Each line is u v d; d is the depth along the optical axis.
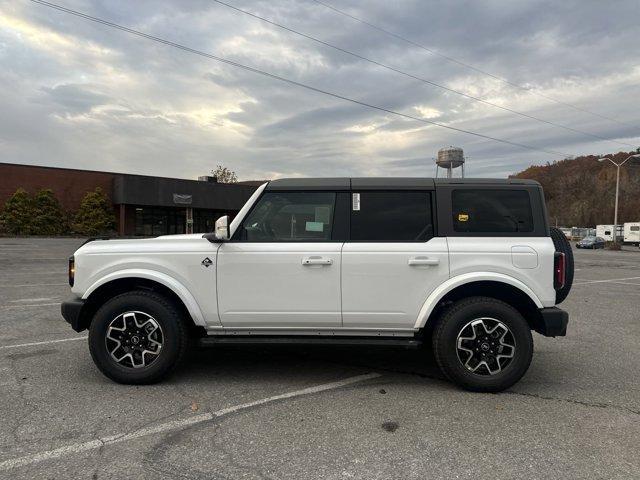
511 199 4.55
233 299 4.45
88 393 4.27
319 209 4.59
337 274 4.41
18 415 3.79
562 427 3.67
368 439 3.44
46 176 37.88
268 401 4.14
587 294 11.27
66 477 2.90
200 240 4.53
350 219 4.54
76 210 39.12
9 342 6.02
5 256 19.95
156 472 2.96
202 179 45.75
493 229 4.49
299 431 3.56
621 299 10.41
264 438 3.44
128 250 4.50
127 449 3.26
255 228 4.57
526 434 3.54
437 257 4.38
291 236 4.55
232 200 44.66
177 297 4.60
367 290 4.41
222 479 2.90
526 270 4.36
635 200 101.50
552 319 4.32
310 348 5.84
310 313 4.44
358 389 4.46
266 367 5.10
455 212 4.53
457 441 3.42
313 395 4.30
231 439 3.42
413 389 4.48
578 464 3.11
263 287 4.43
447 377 4.52
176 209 43.88
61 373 4.82
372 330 4.51
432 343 4.57
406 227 4.52
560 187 116.62
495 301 4.34
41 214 36.81
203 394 4.29
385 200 4.57
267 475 2.94
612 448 3.34
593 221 107.50
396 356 5.57
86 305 4.56
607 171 111.56
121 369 4.44
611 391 4.49
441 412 3.94
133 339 4.47
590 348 6.09
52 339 6.18
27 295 9.88
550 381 4.77
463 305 4.34
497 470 3.02
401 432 3.55
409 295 4.40
